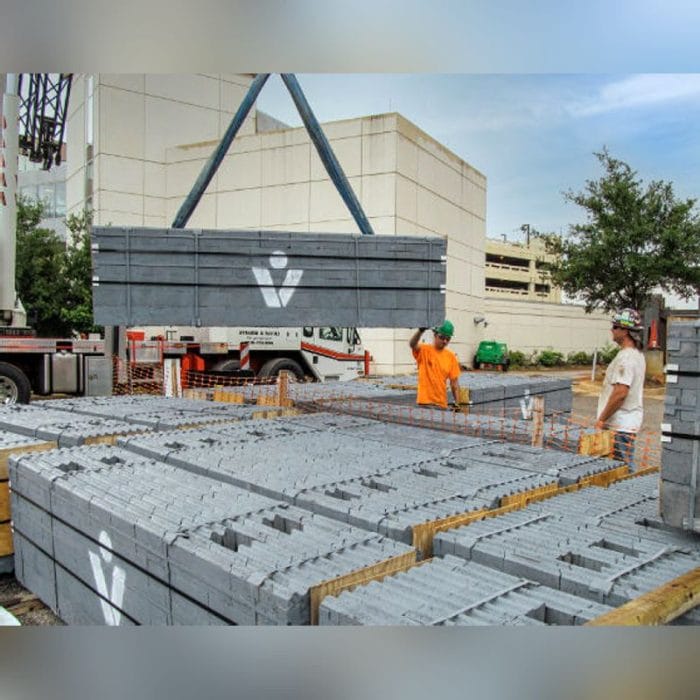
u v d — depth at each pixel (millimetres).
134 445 4348
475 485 3404
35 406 6633
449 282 27000
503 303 35719
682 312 13812
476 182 29562
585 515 3039
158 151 25609
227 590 2291
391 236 5078
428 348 6570
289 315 4949
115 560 2934
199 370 13391
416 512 2938
